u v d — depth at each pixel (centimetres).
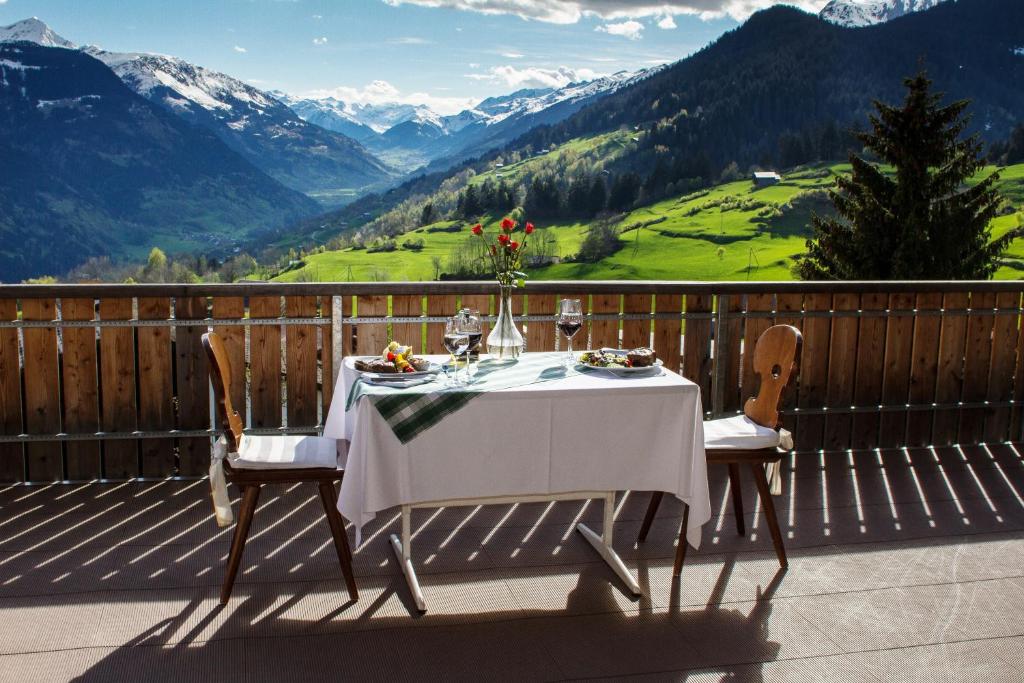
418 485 274
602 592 297
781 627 274
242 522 282
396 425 267
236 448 275
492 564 320
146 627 264
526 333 451
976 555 339
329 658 247
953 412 504
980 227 1639
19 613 270
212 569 309
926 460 474
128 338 406
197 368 415
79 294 394
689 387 290
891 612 286
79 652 247
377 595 292
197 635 259
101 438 409
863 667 249
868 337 487
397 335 437
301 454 287
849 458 477
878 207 1655
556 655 252
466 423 275
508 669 244
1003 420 512
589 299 455
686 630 270
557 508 383
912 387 496
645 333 463
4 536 336
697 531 297
